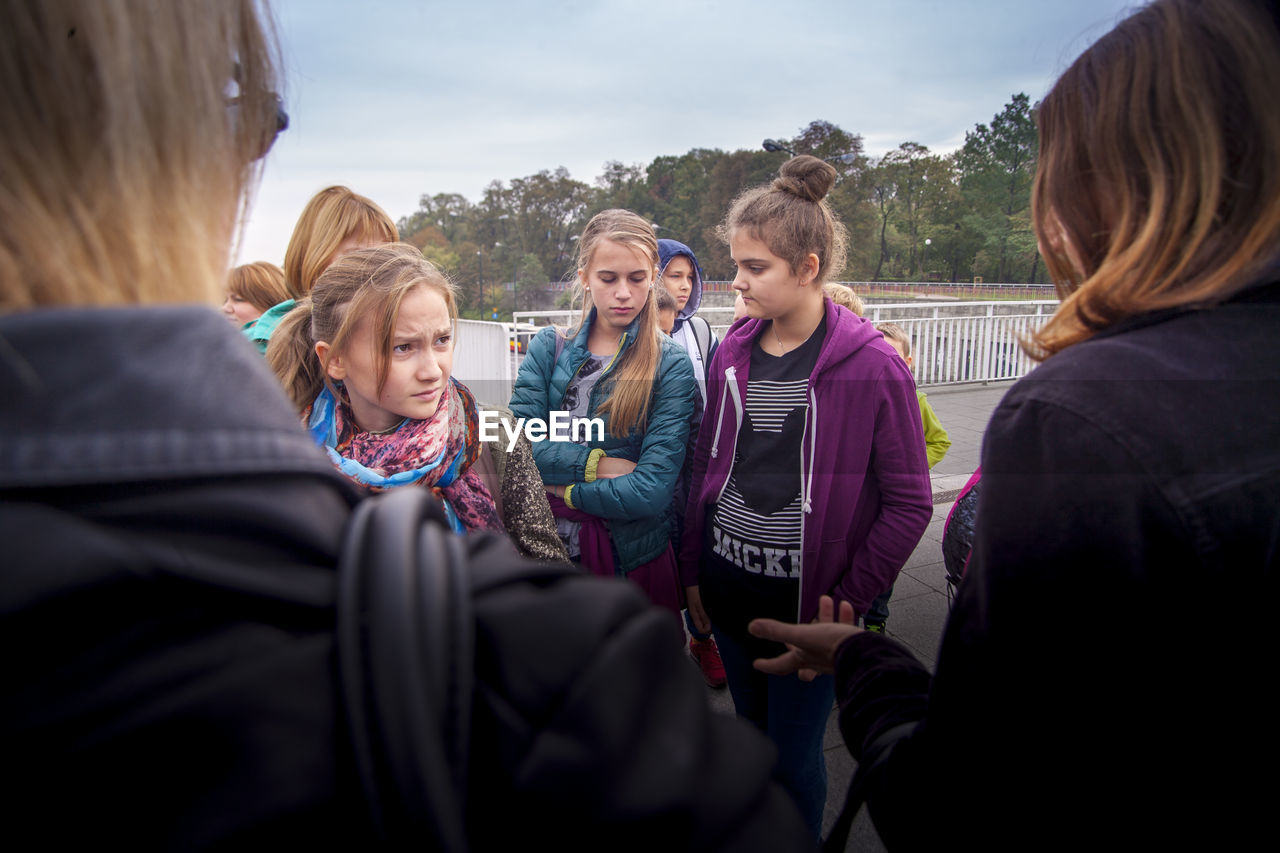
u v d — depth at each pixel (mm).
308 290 1955
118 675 223
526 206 85062
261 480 279
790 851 328
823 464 1543
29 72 244
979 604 583
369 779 253
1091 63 603
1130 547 489
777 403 1629
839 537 1558
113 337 255
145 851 218
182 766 226
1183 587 477
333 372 1294
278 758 240
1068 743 518
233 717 235
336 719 264
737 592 1674
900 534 1535
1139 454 483
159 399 260
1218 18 517
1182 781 495
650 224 2002
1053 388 539
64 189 254
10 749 208
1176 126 531
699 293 3168
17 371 237
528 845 289
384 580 284
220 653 247
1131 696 500
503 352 6059
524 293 80812
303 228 1946
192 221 294
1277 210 495
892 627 2939
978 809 555
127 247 269
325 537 296
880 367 1519
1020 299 8641
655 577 2066
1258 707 474
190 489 260
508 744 296
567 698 304
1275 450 466
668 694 329
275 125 354
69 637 219
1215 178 511
